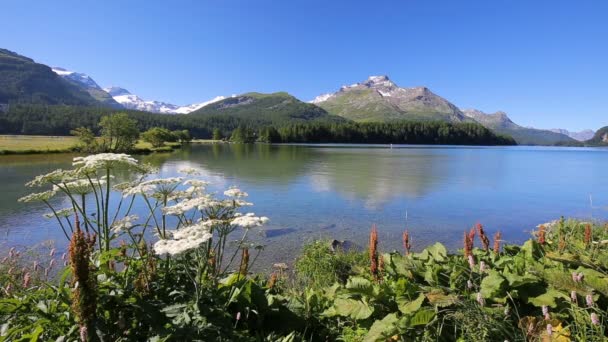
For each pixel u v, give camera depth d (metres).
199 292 3.67
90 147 71.31
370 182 30.58
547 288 4.07
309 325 4.46
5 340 3.09
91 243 3.99
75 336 3.04
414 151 103.62
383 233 14.73
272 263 10.38
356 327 4.47
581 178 37.78
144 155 70.88
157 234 4.84
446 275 4.75
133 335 3.31
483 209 20.22
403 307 4.12
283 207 19.53
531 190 28.22
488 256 5.60
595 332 3.42
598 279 3.96
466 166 51.62
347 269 9.23
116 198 19.75
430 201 22.22
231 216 4.73
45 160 49.06
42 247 11.28
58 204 18.36
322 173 37.44
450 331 3.91
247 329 4.00
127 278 3.74
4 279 5.22
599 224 12.03
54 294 3.52
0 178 30.06
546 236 8.33
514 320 3.84
